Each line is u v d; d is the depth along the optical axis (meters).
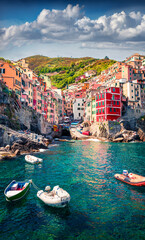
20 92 53.75
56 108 91.81
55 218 13.23
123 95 79.44
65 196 14.70
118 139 62.84
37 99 65.69
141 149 44.94
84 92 113.81
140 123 72.88
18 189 17.23
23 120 50.38
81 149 45.03
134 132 65.44
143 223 12.56
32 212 14.09
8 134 36.88
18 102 49.47
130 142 62.38
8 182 20.16
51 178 21.88
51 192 16.20
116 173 24.05
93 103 79.94
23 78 57.22
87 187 19.03
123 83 81.12
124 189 18.59
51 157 34.53
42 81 83.62
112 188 18.83
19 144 37.06
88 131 74.62
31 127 54.94
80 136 72.19
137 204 15.33
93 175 23.19
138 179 19.94
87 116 86.62
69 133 82.19
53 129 74.81
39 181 20.78
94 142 61.72
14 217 13.35
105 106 69.81
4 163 28.61
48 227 12.14
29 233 11.51
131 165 28.22
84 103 98.19
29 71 74.06
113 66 101.25
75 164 28.97
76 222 12.71
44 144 45.75
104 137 66.31
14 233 11.49
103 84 97.31
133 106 74.88
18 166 27.09
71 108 116.56
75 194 17.23
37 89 65.81
